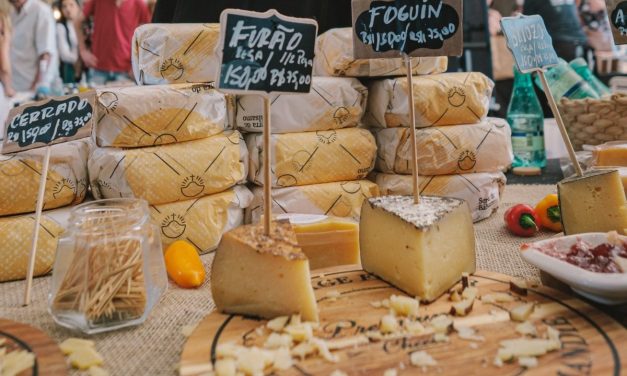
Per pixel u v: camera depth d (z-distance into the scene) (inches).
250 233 49.3
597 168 73.0
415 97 75.5
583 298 48.8
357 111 78.0
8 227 60.3
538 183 98.5
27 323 49.1
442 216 51.8
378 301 49.7
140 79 73.2
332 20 102.0
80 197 66.3
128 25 190.5
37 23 173.8
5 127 58.9
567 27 156.4
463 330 42.9
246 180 77.0
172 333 47.2
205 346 41.6
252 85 49.4
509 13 159.6
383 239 54.2
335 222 61.4
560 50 157.2
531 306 45.6
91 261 46.8
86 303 45.8
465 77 78.8
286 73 51.2
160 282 53.7
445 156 76.9
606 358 38.0
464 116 78.4
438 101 76.5
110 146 65.7
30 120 58.7
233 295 47.2
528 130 104.5
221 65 47.9
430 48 56.9
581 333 41.6
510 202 87.7
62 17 192.5
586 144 95.0
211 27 72.1
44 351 40.7
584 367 37.0
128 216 49.3
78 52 195.8
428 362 38.4
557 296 48.2
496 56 162.2
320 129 76.8
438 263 50.8
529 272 59.1
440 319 44.8
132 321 47.6
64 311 46.6
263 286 46.1
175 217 67.1
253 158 74.7
